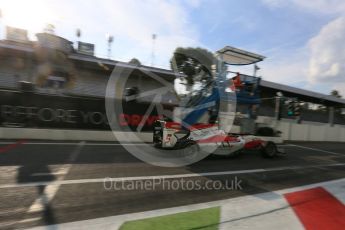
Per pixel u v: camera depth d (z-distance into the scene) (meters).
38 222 4.47
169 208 5.36
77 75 18.41
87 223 4.51
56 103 13.16
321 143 22.19
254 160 11.12
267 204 5.91
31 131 12.44
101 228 4.35
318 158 13.32
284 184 7.75
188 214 5.08
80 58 18.09
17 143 11.06
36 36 17.20
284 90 26.11
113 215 4.89
